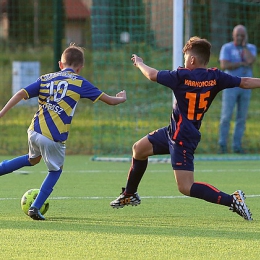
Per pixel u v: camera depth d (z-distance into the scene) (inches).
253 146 1669.5
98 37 1989.4
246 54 1478.8
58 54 1925.4
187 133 727.1
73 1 3248.0
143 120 1836.9
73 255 562.9
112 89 2078.0
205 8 2081.7
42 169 1293.1
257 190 1027.9
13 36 2834.6
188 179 729.6
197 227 703.1
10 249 584.4
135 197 807.7
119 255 563.8
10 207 841.5
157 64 1943.9
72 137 1734.7
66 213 799.7
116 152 1599.4
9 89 2420.0
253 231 679.7
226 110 1515.7
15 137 1732.3
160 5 1855.3
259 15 2086.6
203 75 730.8
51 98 753.6
